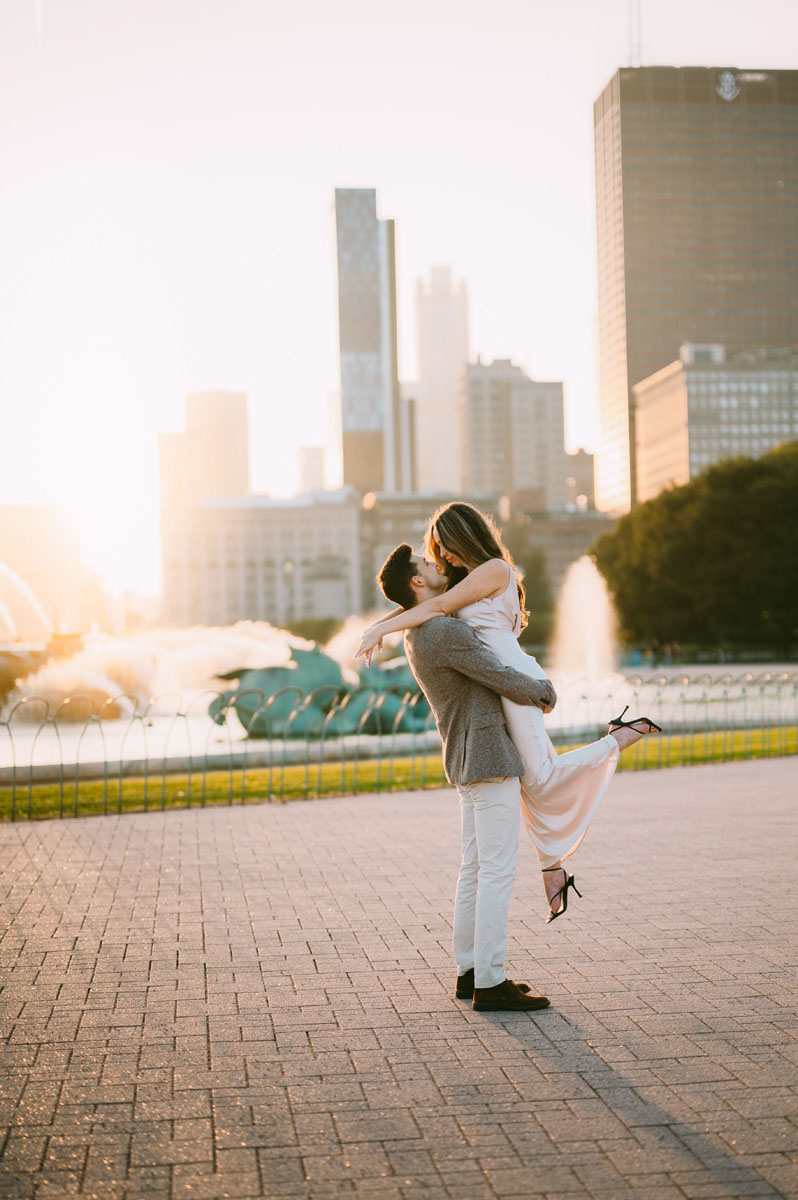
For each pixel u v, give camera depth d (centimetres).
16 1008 452
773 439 14700
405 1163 310
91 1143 325
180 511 17562
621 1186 294
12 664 2108
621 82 16238
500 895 447
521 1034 415
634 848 788
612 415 17138
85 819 970
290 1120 340
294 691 1686
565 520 17150
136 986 481
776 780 1171
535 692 446
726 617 5838
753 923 576
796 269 16388
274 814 984
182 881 697
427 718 1700
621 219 16288
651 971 493
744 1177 298
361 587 17375
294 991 473
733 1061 384
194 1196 292
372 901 637
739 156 16288
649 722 474
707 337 16338
